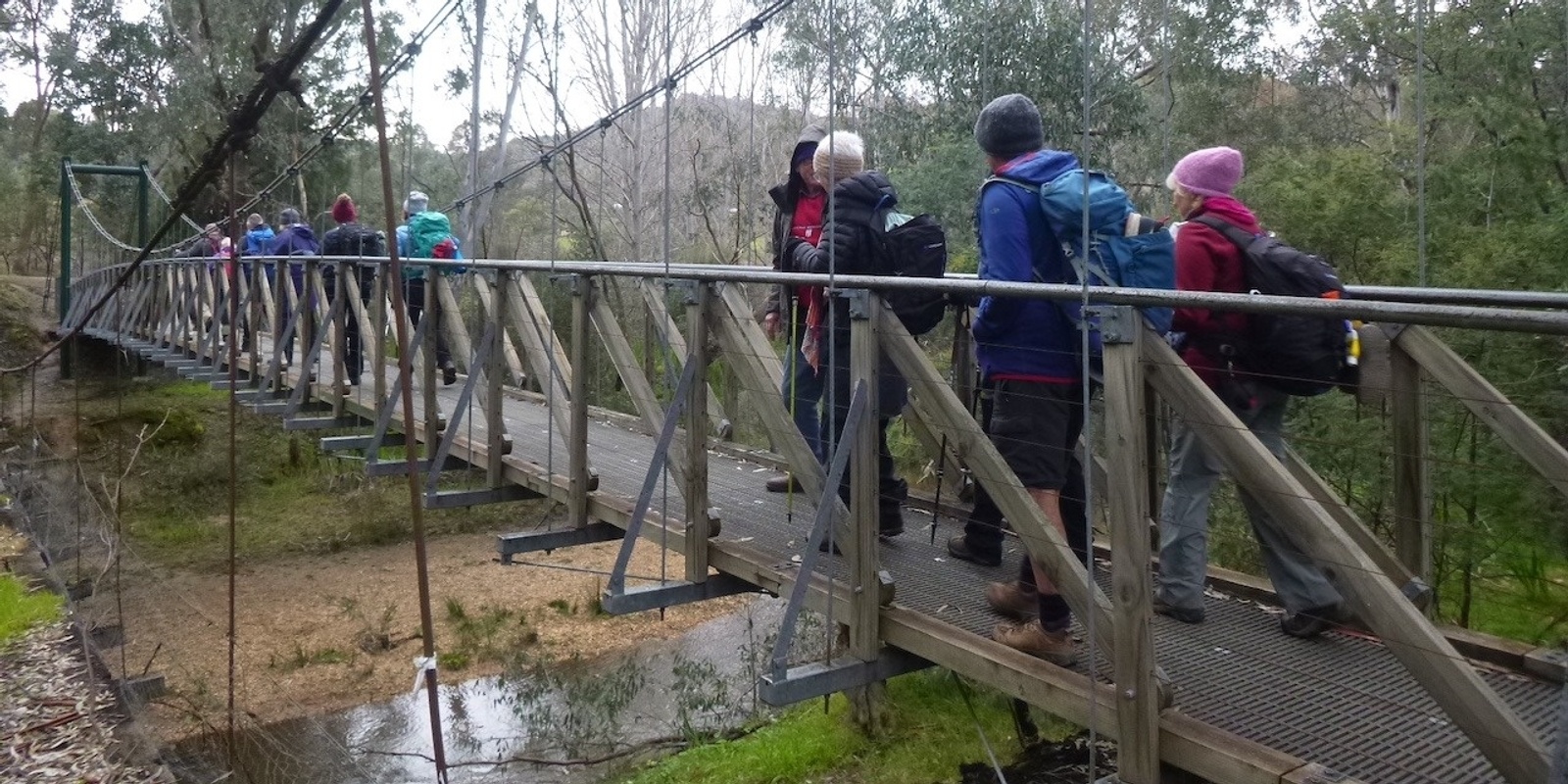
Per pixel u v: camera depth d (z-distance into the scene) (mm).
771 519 3436
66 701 4480
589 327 3676
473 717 5895
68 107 15453
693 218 11227
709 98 10664
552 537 3691
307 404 6539
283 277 7047
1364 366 2441
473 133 6207
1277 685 2168
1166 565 2600
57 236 17453
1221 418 1766
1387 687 2154
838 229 2742
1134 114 6281
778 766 3736
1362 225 4723
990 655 2246
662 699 5844
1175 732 1872
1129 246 2088
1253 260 2262
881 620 2518
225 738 4895
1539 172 4727
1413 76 5609
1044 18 5938
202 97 13203
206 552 8938
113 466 10203
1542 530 2812
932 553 3098
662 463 2969
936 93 6246
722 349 2906
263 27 12320
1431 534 2496
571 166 9492
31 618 5547
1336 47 6637
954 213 5961
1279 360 2230
